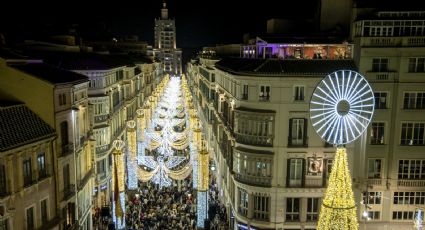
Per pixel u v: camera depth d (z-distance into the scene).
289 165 45.91
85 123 48.59
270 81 44.94
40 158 36.22
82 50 77.12
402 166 45.44
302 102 45.03
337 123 36.78
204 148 53.81
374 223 46.03
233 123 53.09
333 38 51.56
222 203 64.38
